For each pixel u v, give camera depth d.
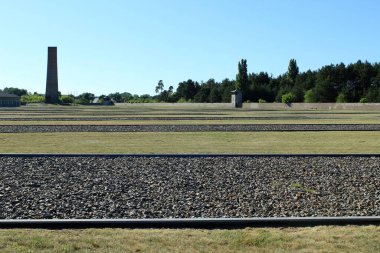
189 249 6.79
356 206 9.72
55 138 25.52
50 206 9.62
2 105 122.75
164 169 14.55
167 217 8.84
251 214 9.09
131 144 22.48
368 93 108.81
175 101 172.00
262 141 23.81
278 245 6.98
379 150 19.91
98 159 16.83
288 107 108.12
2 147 21.28
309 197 10.62
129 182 12.41
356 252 6.72
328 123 38.22
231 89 139.12
